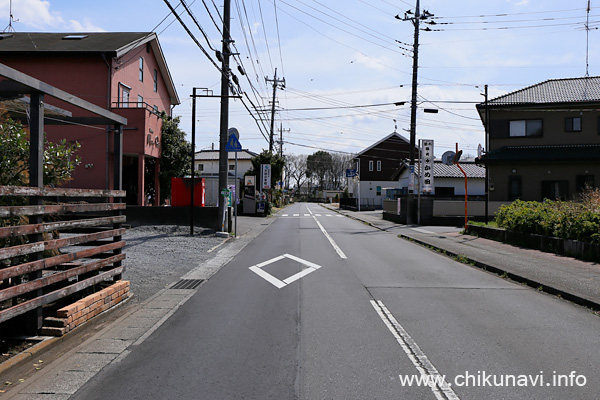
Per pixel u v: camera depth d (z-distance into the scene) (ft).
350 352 16.39
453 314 21.76
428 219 87.71
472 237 59.98
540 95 92.27
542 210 48.75
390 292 26.73
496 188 88.53
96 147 67.00
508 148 90.07
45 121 23.80
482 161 85.97
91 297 19.93
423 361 15.51
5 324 17.35
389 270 34.76
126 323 20.26
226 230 60.08
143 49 83.10
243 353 16.29
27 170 21.17
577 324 20.25
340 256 42.60
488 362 15.44
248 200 114.11
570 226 41.70
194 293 26.48
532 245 46.96
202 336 18.33
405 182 149.89
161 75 93.66
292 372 14.51
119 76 72.74
